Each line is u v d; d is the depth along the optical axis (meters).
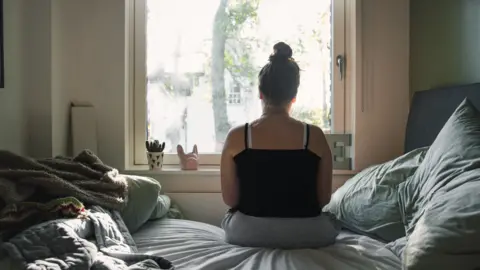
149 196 1.74
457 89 1.73
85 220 1.31
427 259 1.01
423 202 1.37
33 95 2.04
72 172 1.63
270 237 1.47
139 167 2.33
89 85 2.22
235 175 1.60
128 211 1.66
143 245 1.50
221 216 2.24
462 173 1.23
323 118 2.38
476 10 1.70
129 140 2.34
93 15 2.22
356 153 2.26
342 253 1.39
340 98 2.36
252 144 1.55
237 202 1.61
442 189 1.23
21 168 1.47
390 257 1.35
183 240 1.56
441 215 1.07
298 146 1.55
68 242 1.10
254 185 1.53
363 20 2.26
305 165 1.54
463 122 1.39
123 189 1.66
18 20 1.92
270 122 1.56
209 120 2.37
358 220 1.69
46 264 1.01
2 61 1.74
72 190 1.45
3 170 1.38
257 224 1.49
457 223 1.01
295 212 1.52
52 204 1.32
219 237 1.65
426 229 1.07
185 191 2.25
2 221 1.18
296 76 1.60
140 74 2.34
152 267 1.17
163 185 2.25
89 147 2.18
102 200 1.53
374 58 2.27
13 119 1.87
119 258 1.22
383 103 2.27
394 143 2.26
